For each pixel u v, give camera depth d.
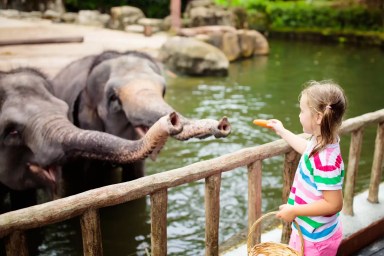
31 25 14.48
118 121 5.02
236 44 13.34
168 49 11.55
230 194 5.16
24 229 2.05
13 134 4.16
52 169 4.19
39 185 4.32
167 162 6.10
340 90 2.10
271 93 9.78
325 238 2.28
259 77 11.33
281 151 2.89
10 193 4.67
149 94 4.69
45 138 3.99
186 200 5.02
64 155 3.96
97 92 5.14
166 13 18.95
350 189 3.41
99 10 19.09
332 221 2.28
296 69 12.35
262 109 8.57
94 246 2.28
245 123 7.74
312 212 2.13
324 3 20.45
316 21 18.69
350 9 18.55
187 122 3.53
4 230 1.99
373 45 16.56
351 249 3.22
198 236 4.34
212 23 15.47
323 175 2.11
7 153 4.21
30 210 2.07
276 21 19.05
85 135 3.88
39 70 4.83
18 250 2.06
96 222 2.26
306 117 2.15
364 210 3.52
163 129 3.20
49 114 4.14
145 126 4.55
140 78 4.94
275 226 3.52
